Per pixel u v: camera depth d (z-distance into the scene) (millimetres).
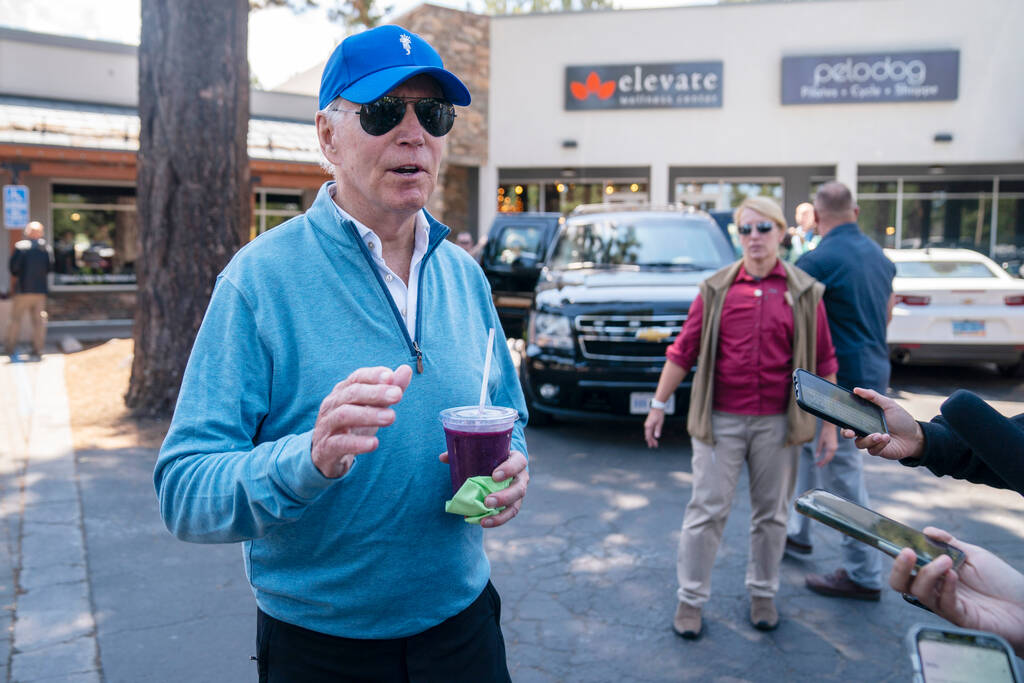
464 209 20234
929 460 1574
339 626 1591
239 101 7523
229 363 1517
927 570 1151
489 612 1808
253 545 1631
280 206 16875
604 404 6480
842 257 3881
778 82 18781
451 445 1546
